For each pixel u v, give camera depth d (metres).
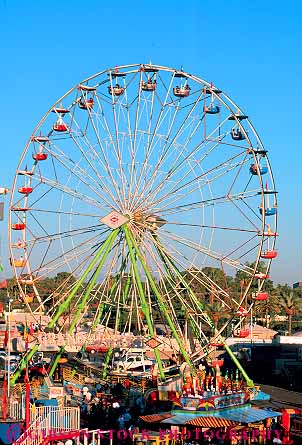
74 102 64.12
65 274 112.94
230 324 66.62
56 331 67.00
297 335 95.69
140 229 62.09
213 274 115.69
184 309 64.25
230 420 40.81
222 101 62.19
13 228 62.56
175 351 62.16
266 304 128.25
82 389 57.53
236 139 62.50
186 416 42.03
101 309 64.81
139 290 61.56
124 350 66.94
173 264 62.31
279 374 79.94
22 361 59.66
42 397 48.66
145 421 42.09
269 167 62.06
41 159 63.28
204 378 49.38
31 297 62.16
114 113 63.16
